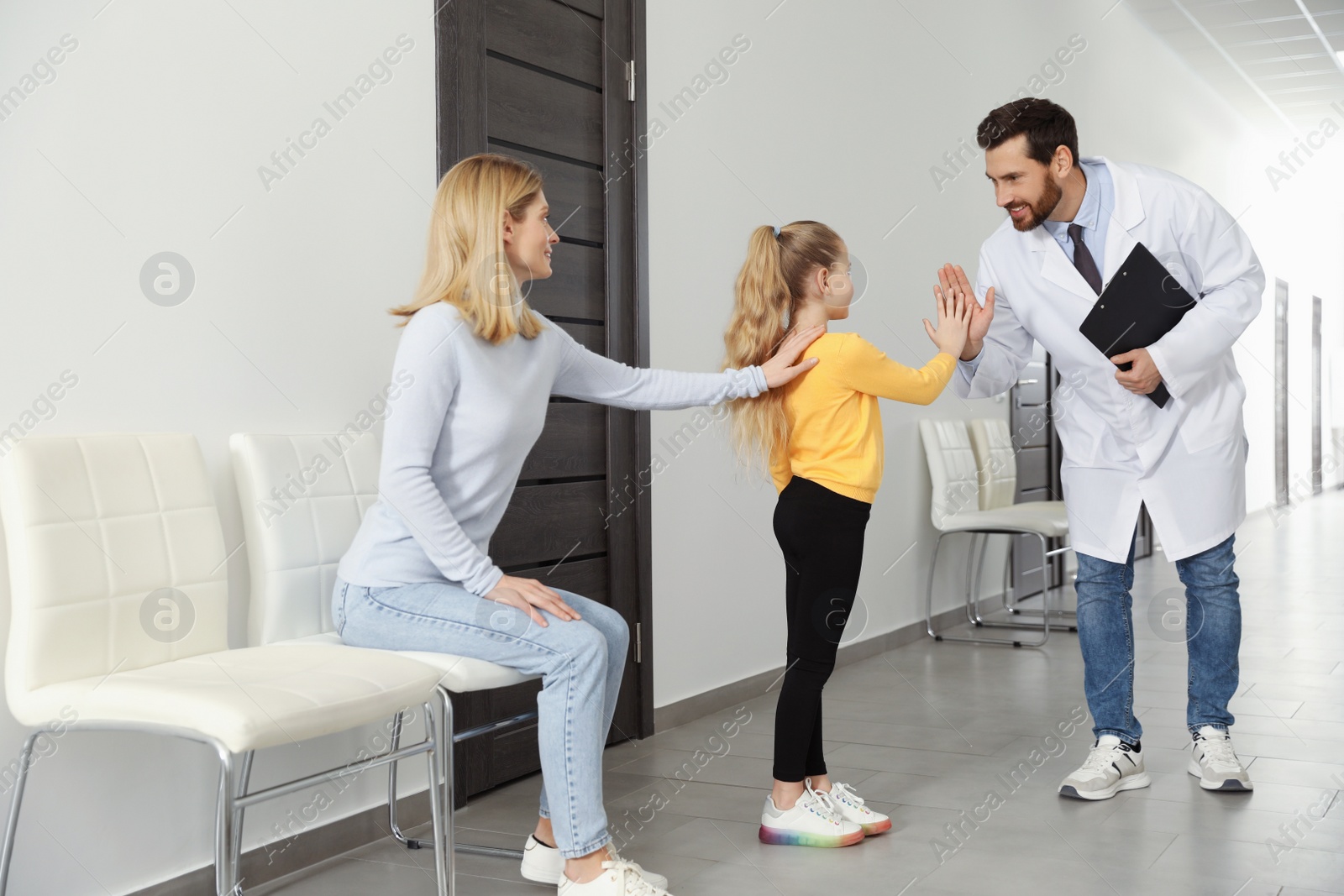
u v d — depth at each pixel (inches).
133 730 67.0
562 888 77.7
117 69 80.2
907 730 134.0
